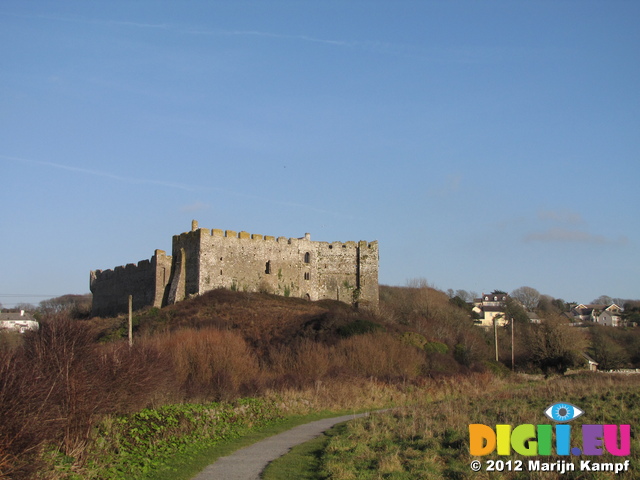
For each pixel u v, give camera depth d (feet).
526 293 583.58
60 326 68.74
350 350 177.47
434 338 238.89
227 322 223.30
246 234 278.05
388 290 402.93
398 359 181.57
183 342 128.26
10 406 47.93
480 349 260.01
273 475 61.98
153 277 276.62
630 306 525.34
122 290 308.19
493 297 609.01
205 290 262.26
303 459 69.87
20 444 48.34
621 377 184.44
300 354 162.91
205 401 106.22
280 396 118.93
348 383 140.56
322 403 122.01
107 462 62.18
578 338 242.17
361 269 301.84
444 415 90.94
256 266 279.08
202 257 263.29
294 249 291.99
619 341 314.35
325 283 297.94
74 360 65.05
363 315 249.75
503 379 197.77
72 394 62.08
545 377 212.02
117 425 72.13
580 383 141.08
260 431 92.43
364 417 102.01
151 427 76.43
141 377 81.46
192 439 79.20
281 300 268.82
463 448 68.18
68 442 60.70
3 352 53.06
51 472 52.95
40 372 55.42
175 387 102.42
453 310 350.43
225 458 71.05
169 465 65.92
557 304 609.42
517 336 323.37
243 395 116.57
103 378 71.92
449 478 59.47
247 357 137.59
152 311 249.14
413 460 64.34
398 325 249.75
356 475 60.64
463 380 167.12
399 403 132.77
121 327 226.79
